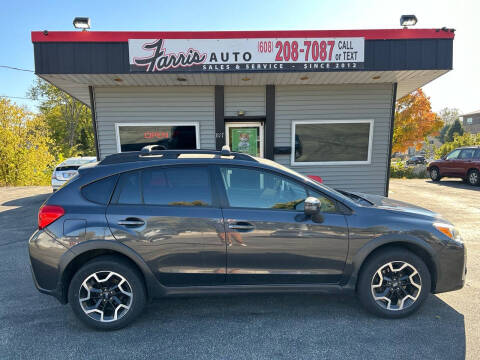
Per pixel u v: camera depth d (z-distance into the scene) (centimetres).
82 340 263
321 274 284
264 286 285
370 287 286
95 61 571
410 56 582
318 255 281
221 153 313
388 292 289
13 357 242
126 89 723
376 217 285
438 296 338
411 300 288
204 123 741
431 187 1242
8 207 891
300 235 278
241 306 319
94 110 721
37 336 270
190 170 288
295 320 291
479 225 637
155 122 734
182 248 274
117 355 243
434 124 2094
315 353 243
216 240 275
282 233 277
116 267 270
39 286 274
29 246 273
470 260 449
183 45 568
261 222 276
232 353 244
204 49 570
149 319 296
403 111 2039
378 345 252
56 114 3481
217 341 260
